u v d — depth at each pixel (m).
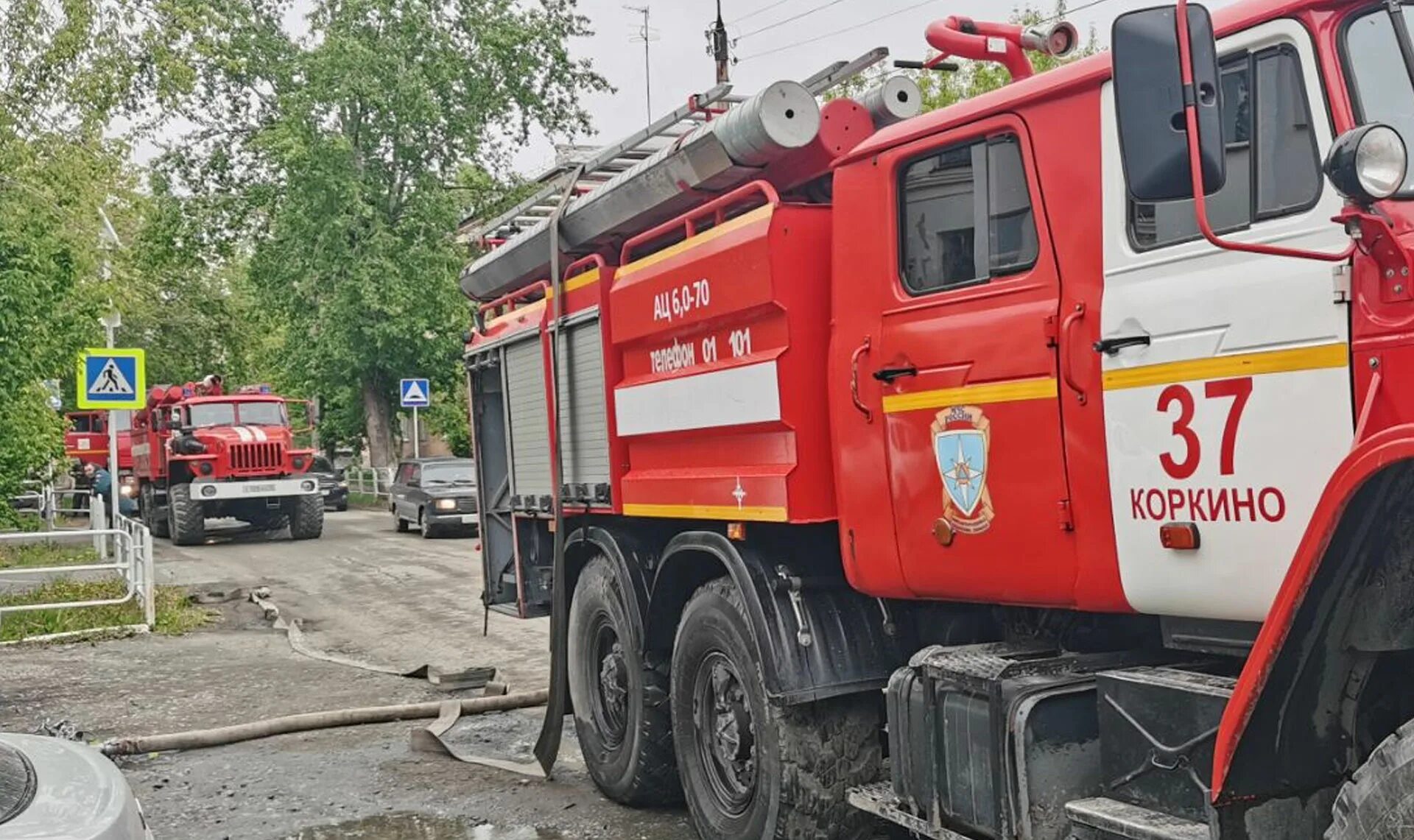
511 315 7.93
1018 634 4.59
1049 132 4.05
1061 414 3.96
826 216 4.99
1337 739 3.24
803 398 4.92
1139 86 3.00
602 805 6.56
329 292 32.66
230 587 16.83
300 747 7.91
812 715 5.00
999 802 3.99
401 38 32.28
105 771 4.19
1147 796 3.68
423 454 45.56
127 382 15.98
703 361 5.52
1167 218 3.68
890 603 5.05
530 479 7.49
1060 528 3.98
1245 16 3.46
